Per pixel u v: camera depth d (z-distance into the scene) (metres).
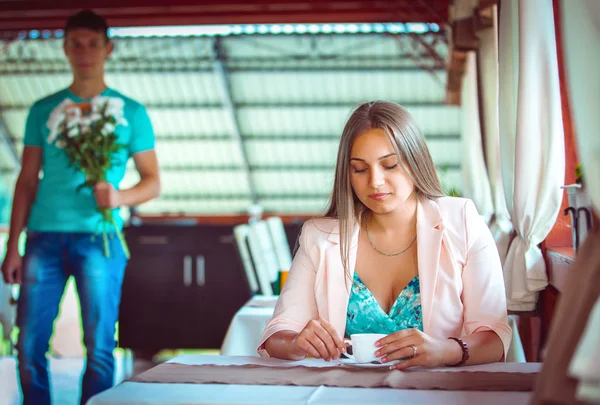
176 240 6.28
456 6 4.86
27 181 3.20
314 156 14.85
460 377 1.39
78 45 3.18
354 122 1.83
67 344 6.23
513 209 2.96
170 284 6.27
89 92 3.23
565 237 3.12
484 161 4.24
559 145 2.76
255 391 1.30
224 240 6.26
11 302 3.21
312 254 1.94
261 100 14.14
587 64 1.23
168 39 13.30
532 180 2.79
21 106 14.46
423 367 1.52
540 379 1.00
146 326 6.26
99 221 3.07
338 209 1.91
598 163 1.17
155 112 14.42
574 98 1.25
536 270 2.90
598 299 0.97
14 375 3.07
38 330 3.06
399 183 1.80
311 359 1.65
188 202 15.58
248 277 3.91
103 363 3.07
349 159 1.86
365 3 9.03
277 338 1.72
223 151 14.91
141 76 13.98
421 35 11.88
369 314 1.88
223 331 6.23
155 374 1.44
